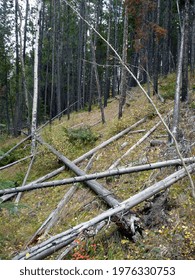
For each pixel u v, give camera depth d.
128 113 15.11
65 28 26.66
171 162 7.23
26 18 21.45
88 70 29.53
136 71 24.47
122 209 5.86
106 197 7.48
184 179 7.25
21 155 13.50
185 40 12.91
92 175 6.81
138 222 5.94
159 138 10.57
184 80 13.01
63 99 31.50
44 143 12.15
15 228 7.82
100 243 6.07
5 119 32.62
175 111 9.51
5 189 6.42
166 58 22.59
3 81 25.97
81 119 18.92
